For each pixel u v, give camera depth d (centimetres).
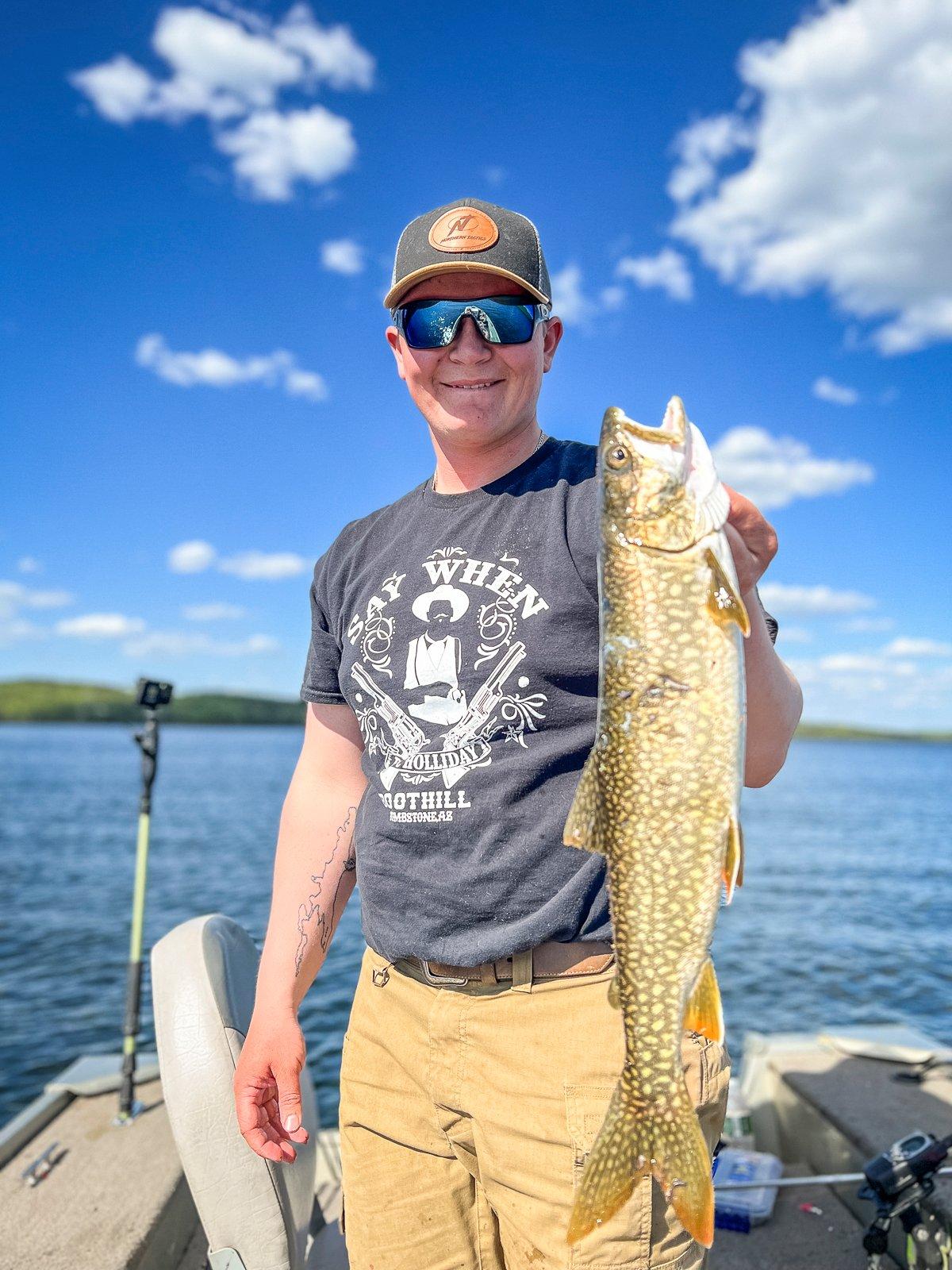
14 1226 128
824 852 1373
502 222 94
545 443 97
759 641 78
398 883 87
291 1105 97
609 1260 76
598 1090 78
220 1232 98
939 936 747
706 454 75
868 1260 128
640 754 76
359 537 105
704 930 75
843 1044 179
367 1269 92
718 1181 149
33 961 602
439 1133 88
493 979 82
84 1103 169
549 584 84
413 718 87
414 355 94
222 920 119
